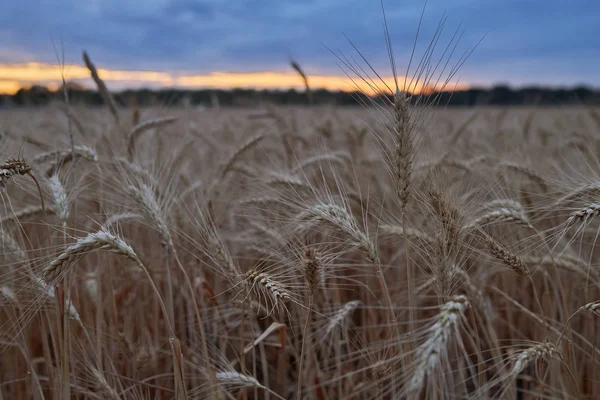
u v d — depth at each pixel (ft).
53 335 9.70
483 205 11.33
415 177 11.31
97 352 10.37
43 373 14.48
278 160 21.97
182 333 13.21
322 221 9.57
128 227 15.55
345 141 25.11
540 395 8.95
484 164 17.57
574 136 29.91
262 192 15.02
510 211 9.93
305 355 12.88
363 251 9.31
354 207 15.08
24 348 10.80
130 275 14.87
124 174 11.68
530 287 15.47
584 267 11.51
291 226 11.18
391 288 14.30
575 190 10.61
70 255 7.90
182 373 8.53
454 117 44.91
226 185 19.25
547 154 25.82
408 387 6.52
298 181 13.33
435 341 6.37
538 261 11.26
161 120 16.89
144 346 13.44
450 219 8.92
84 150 12.00
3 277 10.59
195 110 43.68
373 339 12.91
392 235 12.09
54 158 12.43
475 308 11.80
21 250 10.47
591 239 13.69
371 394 11.47
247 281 9.27
